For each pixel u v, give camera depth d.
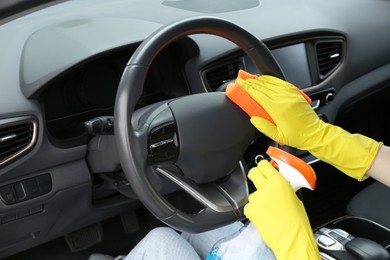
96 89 1.37
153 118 0.92
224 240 0.89
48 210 1.32
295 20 1.72
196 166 0.95
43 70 1.21
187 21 0.90
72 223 1.44
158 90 1.49
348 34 1.79
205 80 1.46
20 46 1.35
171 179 0.97
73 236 1.74
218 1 1.81
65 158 1.26
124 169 0.89
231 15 1.70
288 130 0.84
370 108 2.02
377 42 1.89
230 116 0.96
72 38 1.32
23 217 1.29
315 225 1.86
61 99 1.33
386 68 1.96
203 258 1.20
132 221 1.82
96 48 1.26
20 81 1.23
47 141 1.22
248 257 0.84
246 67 1.52
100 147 1.21
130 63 0.88
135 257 1.13
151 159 0.92
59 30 1.39
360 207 1.40
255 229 0.86
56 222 1.39
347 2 1.91
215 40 1.47
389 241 1.28
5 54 1.30
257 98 0.86
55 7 1.61
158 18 1.60
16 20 1.48
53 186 1.27
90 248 1.77
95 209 1.43
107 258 1.57
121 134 0.87
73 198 1.34
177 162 0.95
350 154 0.83
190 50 1.42
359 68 1.87
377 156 0.82
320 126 0.85
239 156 0.99
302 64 1.68
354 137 0.84
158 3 1.71
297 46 1.67
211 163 0.95
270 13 1.76
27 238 1.39
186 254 1.09
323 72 1.77
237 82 0.89
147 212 1.84
